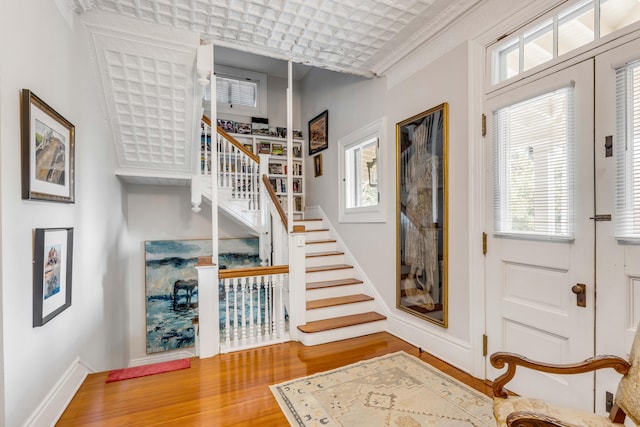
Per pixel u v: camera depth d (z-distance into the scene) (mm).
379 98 3492
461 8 2311
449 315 2541
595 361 1266
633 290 1487
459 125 2445
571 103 1723
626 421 1485
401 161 3115
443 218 2584
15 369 1419
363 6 2326
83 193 2365
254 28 2582
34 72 1621
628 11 1530
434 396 2041
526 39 2006
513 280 2062
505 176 2105
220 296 3975
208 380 2250
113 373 2330
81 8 2189
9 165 1393
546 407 1283
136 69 2689
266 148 5398
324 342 2971
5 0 1361
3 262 1343
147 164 3672
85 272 2396
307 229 4738
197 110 3121
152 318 4598
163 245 4684
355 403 1964
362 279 3775
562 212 1771
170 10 2326
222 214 4988
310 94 5383
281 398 2020
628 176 1497
